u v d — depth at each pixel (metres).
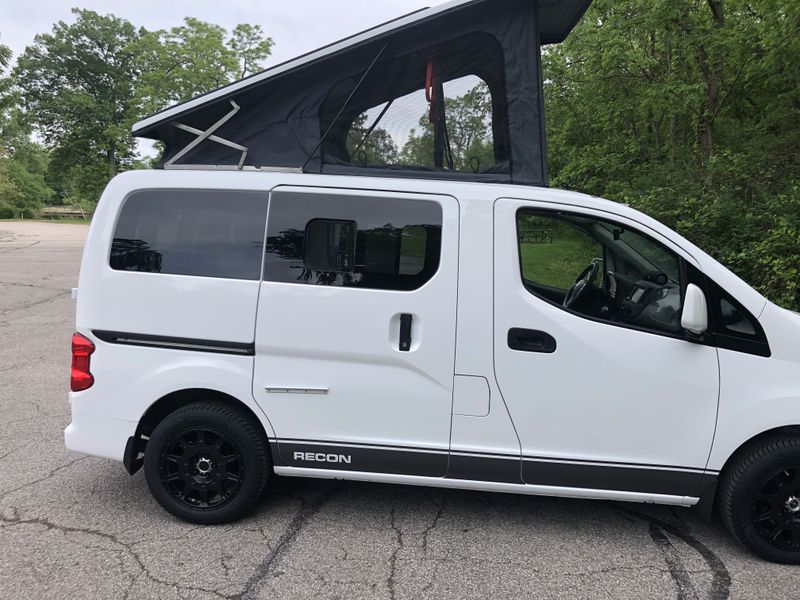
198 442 3.19
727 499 2.98
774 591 2.73
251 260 3.11
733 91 10.88
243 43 26.08
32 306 10.37
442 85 3.40
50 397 5.34
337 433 3.10
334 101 3.42
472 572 2.83
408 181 3.10
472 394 3.00
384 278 3.04
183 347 3.14
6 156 49.56
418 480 3.10
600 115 12.59
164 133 3.53
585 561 2.95
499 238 3.02
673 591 2.71
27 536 3.08
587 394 2.96
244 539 3.08
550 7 3.98
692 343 2.92
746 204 8.00
